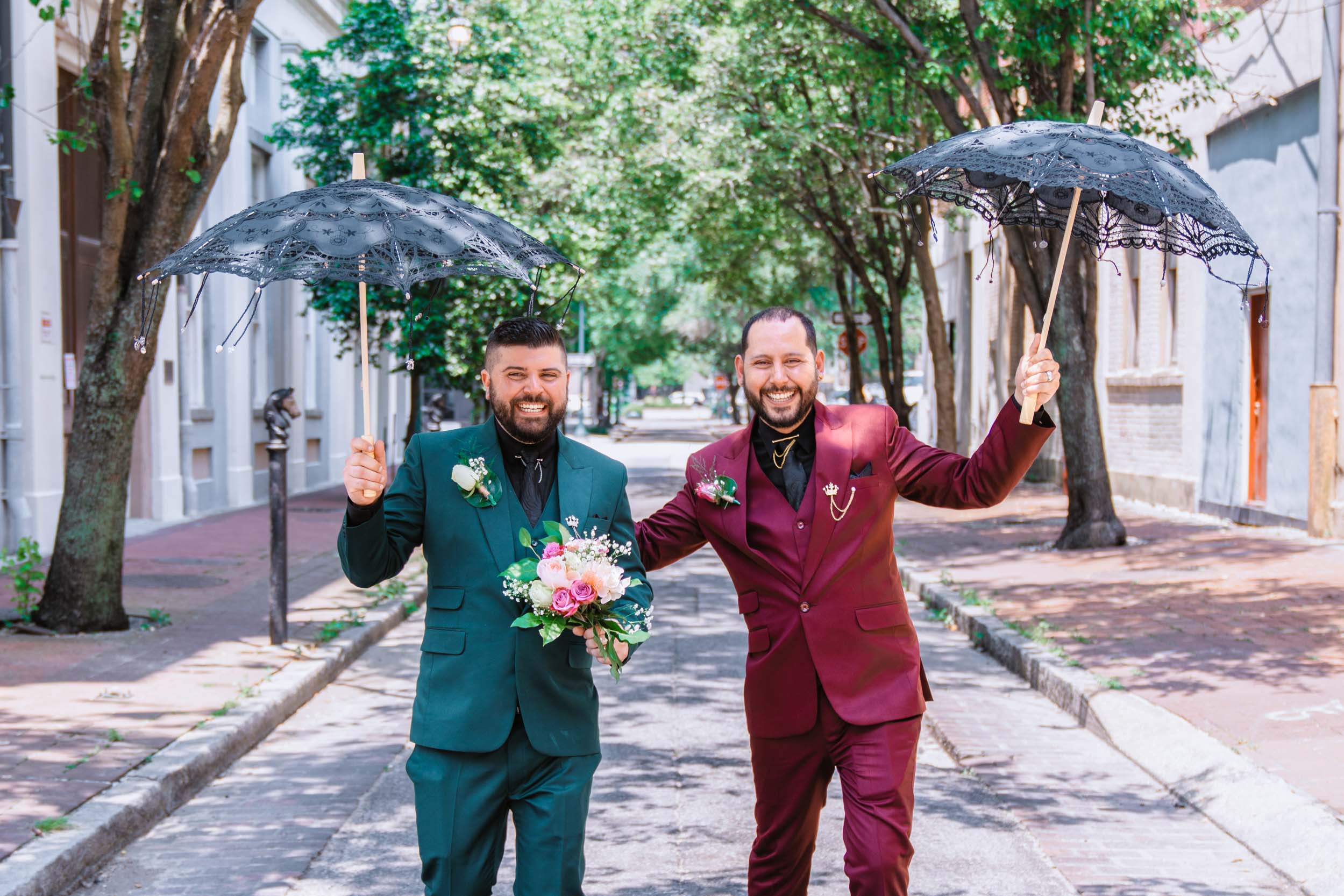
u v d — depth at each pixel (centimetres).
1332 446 1366
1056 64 1355
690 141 2164
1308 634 872
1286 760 586
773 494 373
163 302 930
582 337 5231
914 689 365
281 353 2373
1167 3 1303
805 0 1508
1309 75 1419
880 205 2464
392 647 982
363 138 1903
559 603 324
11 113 1336
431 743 339
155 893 473
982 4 1269
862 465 370
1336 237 1362
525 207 2098
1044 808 578
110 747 618
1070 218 340
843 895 477
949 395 2359
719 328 4788
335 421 2766
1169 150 1540
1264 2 1534
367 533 330
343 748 687
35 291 1354
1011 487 353
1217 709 682
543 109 2025
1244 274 1590
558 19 2369
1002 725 732
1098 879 487
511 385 349
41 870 453
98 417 924
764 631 370
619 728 730
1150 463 1958
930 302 2345
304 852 518
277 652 871
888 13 1439
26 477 1346
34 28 1354
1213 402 1716
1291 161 1476
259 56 2175
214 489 2006
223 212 1961
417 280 348
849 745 359
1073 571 1238
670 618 1108
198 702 719
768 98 2133
